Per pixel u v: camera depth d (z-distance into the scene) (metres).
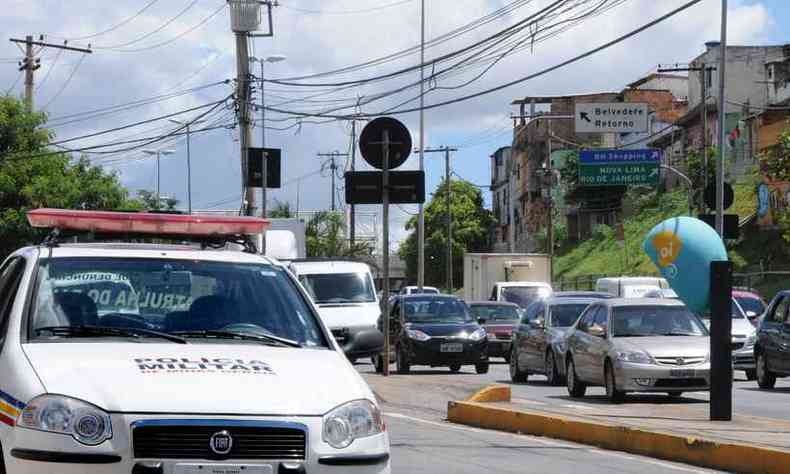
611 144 100.69
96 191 63.06
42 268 9.20
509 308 43.84
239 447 7.42
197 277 9.47
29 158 61.03
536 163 107.31
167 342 8.63
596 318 25.69
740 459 14.24
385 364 26.94
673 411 20.48
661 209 80.25
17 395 7.61
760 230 63.09
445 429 18.41
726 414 18.16
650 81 102.38
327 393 7.88
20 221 59.62
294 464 7.48
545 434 17.70
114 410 7.34
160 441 7.33
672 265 22.98
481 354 34.19
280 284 9.66
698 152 75.12
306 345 9.07
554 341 28.70
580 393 25.62
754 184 68.44
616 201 90.12
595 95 105.31
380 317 32.72
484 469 14.05
